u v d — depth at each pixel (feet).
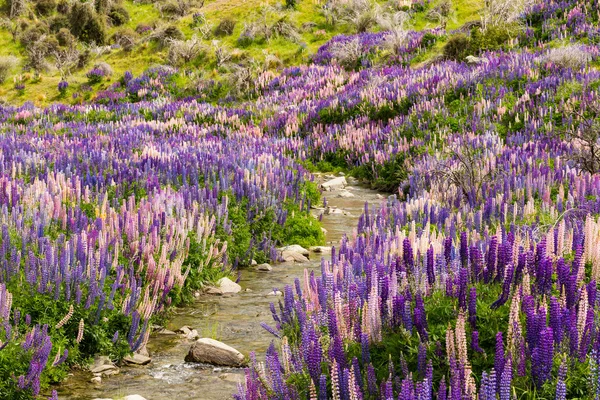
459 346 14.21
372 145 69.41
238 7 163.22
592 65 77.71
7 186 31.01
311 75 115.85
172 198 33.40
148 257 26.21
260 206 40.16
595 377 13.42
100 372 20.76
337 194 58.95
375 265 19.57
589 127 50.37
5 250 22.52
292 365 16.14
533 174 39.40
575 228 22.97
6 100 134.92
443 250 20.36
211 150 59.00
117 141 62.03
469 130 65.26
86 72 144.25
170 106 104.63
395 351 16.06
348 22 144.25
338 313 17.15
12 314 20.44
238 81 116.98
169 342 23.98
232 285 30.78
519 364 13.84
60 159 44.70
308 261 37.17
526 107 67.15
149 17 189.78
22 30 176.14
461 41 100.17
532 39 96.58
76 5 174.81
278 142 76.89
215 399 18.65
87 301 21.47
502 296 17.11
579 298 16.75
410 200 34.65
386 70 104.06
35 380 17.88
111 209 29.07
